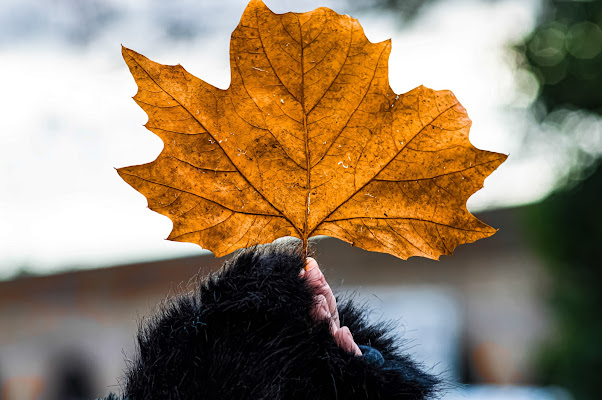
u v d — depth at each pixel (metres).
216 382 0.69
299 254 0.74
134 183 0.69
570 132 2.34
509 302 3.14
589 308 2.24
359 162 0.70
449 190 0.70
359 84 0.69
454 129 0.69
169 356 0.70
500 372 3.10
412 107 0.69
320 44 0.68
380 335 0.77
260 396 0.69
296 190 0.70
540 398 2.41
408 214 0.70
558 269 2.33
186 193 0.69
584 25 2.31
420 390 0.72
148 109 0.68
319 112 0.69
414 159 0.70
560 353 2.30
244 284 0.72
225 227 0.70
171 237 0.69
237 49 0.68
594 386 2.20
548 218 2.36
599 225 2.26
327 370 0.71
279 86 0.68
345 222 0.71
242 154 0.69
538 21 2.44
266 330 0.71
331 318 0.73
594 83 2.27
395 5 3.33
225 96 0.68
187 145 0.69
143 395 0.70
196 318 0.71
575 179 2.32
